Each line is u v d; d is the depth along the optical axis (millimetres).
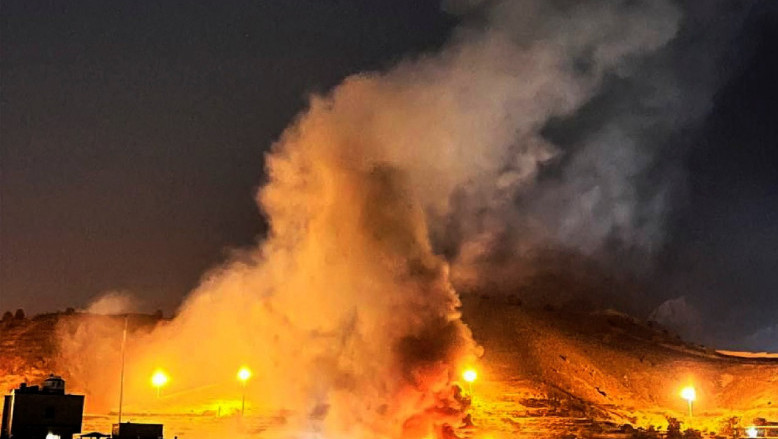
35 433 53250
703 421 75938
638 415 77875
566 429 68500
